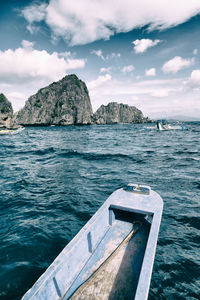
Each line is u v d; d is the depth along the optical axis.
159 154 16.31
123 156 15.60
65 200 6.81
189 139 30.05
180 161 13.18
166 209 5.95
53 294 2.41
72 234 4.70
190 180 8.80
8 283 3.25
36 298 2.13
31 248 4.18
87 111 138.75
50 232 4.79
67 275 2.75
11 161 14.40
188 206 6.14
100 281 2.87
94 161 13.85
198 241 4.37
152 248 2.85
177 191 7.47
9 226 5.15
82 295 2.61
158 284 3.20
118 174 10.16
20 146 24.41
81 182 8.87
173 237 4.53
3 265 3.67
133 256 3.41
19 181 9.22
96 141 29.86
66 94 137.00
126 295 2.67
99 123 152.38
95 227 3.68
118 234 4.03
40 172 10.90
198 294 3.01
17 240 4.48
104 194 7.33
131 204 4.26
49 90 143.38
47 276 2.41
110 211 4.31
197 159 13.69
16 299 2.95
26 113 133.75
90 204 6.44
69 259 2.84
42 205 6.43
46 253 4.02
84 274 2.97
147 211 3.93
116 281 2.89
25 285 3.21
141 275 2.37
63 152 18.36
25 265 3.66
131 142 27.52
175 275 3.39
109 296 2.64
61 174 10.39
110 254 3.44
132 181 8.87
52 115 133.50
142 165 12.27
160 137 35.59
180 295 3.00
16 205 6.48
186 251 4.04
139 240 3.86
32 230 4.90
